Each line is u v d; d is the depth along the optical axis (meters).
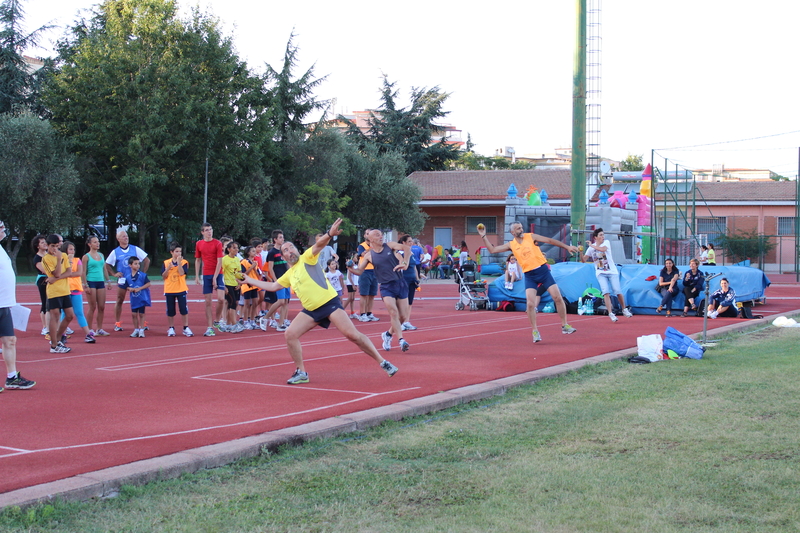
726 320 15.73
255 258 14.49
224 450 5.14
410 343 11.89
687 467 4.93
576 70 20.61
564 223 31.11
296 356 8.05
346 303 21.55
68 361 10.05
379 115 75.94
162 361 10.02
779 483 4.58
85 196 41.22
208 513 4.19
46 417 6.39
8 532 3.83
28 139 35.69
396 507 4.30
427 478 4.81
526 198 34.97
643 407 6.80
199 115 39.28
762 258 49.69
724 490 4.47
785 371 8.49
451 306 21.23
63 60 46.03
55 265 10.83
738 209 55.44
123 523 4.01
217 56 41.81
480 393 7.34
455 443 5.66
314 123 52.78
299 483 4.72
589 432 5.93
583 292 18.14
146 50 40.06
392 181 51.25
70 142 38.91
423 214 50.94
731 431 5.84
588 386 7.91
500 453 5.39
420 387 7.71
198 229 44.59
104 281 13.47
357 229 51.75
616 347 11.15
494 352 10.67
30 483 4.47
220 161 41.00
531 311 11.84
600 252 16.12
